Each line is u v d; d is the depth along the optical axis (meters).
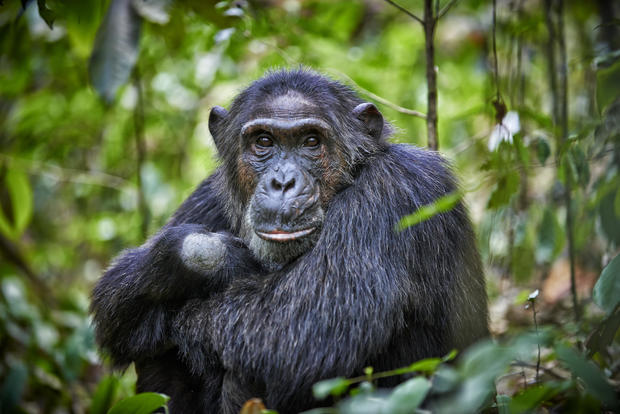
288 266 9.52
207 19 13.15
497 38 15.59
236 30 13.17
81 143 19.73
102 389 11.62
